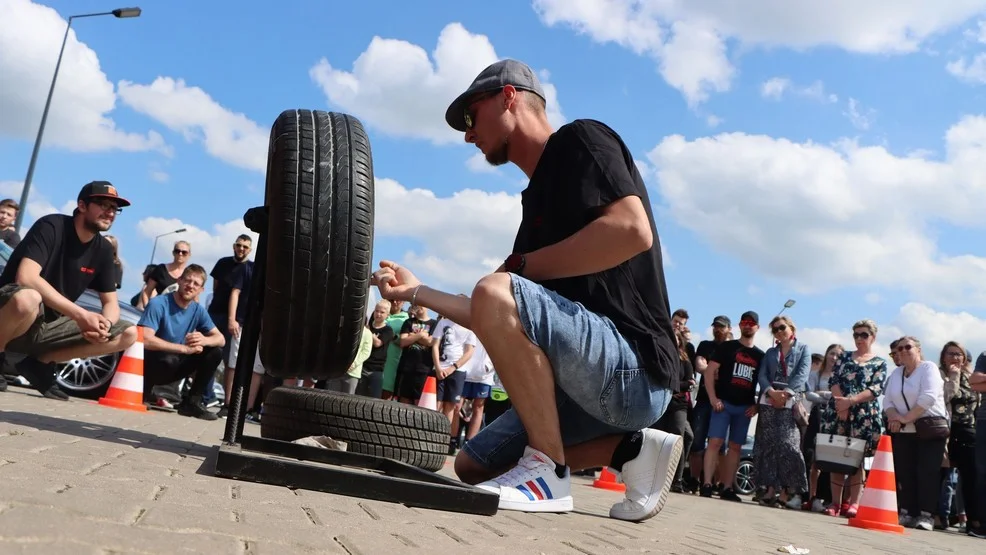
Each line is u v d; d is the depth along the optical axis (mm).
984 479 7672
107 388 8031
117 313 6395
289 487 2422
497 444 3377
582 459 3352
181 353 8273
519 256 2904
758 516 6227
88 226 5996
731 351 9156
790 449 8734
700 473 9914
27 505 1432
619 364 2926
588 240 2811
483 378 10398
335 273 2820
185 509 1700
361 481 2447
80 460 2312
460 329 10102
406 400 9773
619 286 3021
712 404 9109
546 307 2809
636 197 2846
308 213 2785
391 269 3119
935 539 6293
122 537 1303
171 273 10258
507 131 3184
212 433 5738
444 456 4297
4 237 9273
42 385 6512
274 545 1455
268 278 2832
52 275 5961
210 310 9797
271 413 4172
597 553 2088
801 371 8828
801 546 3654
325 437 3848
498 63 3211
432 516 2295
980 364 7703
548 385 2879
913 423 7875
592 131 2977
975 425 8281
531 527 2443
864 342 8445
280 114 3016
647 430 3314
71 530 1287
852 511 8102
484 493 2525
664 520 3791
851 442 7805
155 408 8852
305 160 2822
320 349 2955
